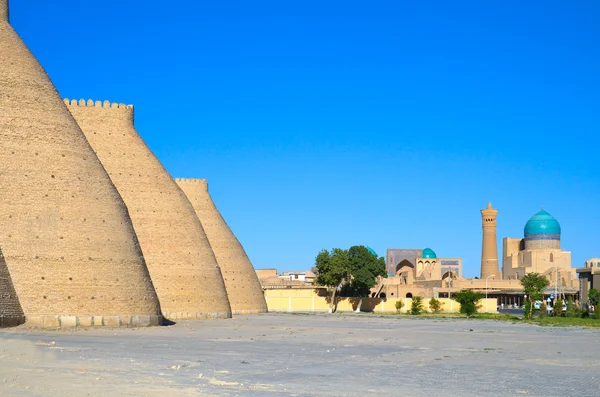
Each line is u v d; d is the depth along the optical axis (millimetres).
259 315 93125
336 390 25422
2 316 53656
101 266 59156
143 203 76562
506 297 174375
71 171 60281
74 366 30359
